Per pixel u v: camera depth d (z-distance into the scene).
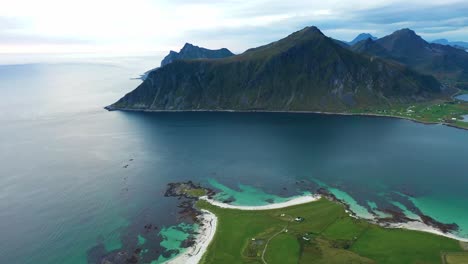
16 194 138.00
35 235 108.94
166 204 128.88
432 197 130.62
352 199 129.75
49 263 95.88
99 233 109.81
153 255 98.06
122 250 100.69
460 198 129.38
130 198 134.12
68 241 105.69
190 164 172.25
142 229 111.75
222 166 168.38
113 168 167.75
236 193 137.00
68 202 131.00
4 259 97.69
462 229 108.00
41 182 150.38
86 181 151.38
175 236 107.25
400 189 138.00
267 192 137.25
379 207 123.06
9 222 116.62
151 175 158.00
